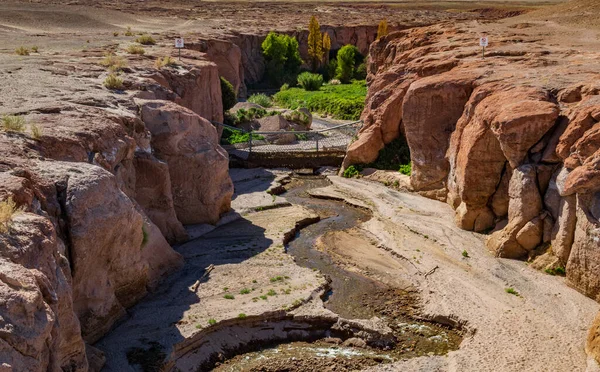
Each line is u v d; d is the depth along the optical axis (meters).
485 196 25.72
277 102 65.31
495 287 21.30
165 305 19.73
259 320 19.31
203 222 27.23
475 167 25.47
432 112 30.16
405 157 35.03
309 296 20.66
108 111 24.06
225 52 58.22
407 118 30.88
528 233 22.73
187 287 21.02
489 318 19.38
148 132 24.88
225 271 22.42
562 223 21.53
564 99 24.34
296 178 36.19
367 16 111.81
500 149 25.03
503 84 26.88
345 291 21.77
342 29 93.56
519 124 22.97
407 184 32.16
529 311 19.66
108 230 17.22
